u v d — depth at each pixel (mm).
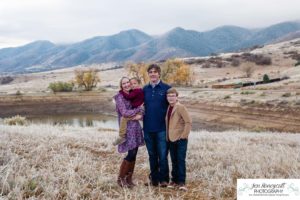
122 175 7301
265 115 48031
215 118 52875
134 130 7348
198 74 161125
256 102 54125
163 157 7527
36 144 10430
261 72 155875
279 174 8148
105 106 83500
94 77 113938
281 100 51969
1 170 6441
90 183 6910
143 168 8992
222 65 177375
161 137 7488
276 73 135250
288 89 66812
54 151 9477
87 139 12820
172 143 7566
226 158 10250
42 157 8625
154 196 6539
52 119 69562
